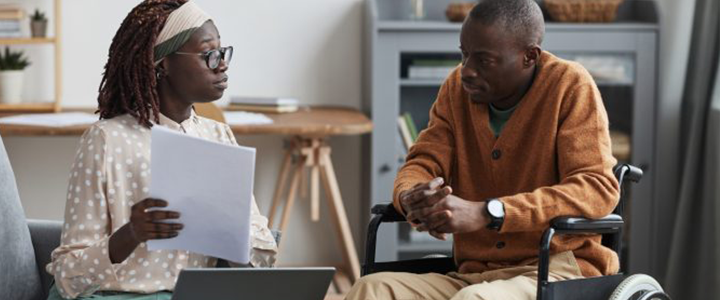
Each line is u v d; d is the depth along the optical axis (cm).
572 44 465
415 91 465
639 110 471
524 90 275
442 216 249
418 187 254
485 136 278
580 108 268
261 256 270
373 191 470
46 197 501
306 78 505
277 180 484
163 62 260
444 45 462
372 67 462
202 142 229
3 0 484
